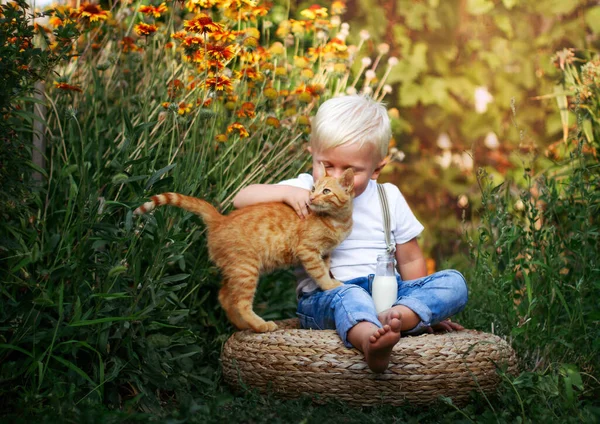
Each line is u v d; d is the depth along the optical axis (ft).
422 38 17.89
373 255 10.24
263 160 11.85
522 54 18.03
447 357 8.19
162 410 8.25
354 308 8.45
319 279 9.48
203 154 10.53
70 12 11.21
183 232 9.72
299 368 8.23
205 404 7.87
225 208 10.70
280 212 9.70
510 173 17.37
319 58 13.30
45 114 10.80
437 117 17.89
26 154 9.76
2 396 7.72
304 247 9.48
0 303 7.95
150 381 8.63
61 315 7.75
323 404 8.17
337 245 9.74
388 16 17.74
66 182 9.66
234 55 10.71
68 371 8.14
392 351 8.13
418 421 7.77
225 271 9.39
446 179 17.69
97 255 9.10
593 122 13.92
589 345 9.48
